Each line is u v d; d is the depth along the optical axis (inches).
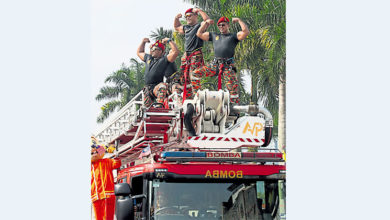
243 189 199.9
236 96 269.4
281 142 673.0
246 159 203.2
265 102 687.1
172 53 305.1
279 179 204.8
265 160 204.5
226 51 269.9
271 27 627.2
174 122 250.4
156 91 304.8
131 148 290.5
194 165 198.1
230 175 200.1
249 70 680.4
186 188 196.1
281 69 632.4
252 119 221.3
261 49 639.8
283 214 203.2
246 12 616.4
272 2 628.1
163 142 263.7
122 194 188.4
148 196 193.6
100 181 272.8
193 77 283.6
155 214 192.9
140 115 258.2
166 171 195.5
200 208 195.8
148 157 217.8
